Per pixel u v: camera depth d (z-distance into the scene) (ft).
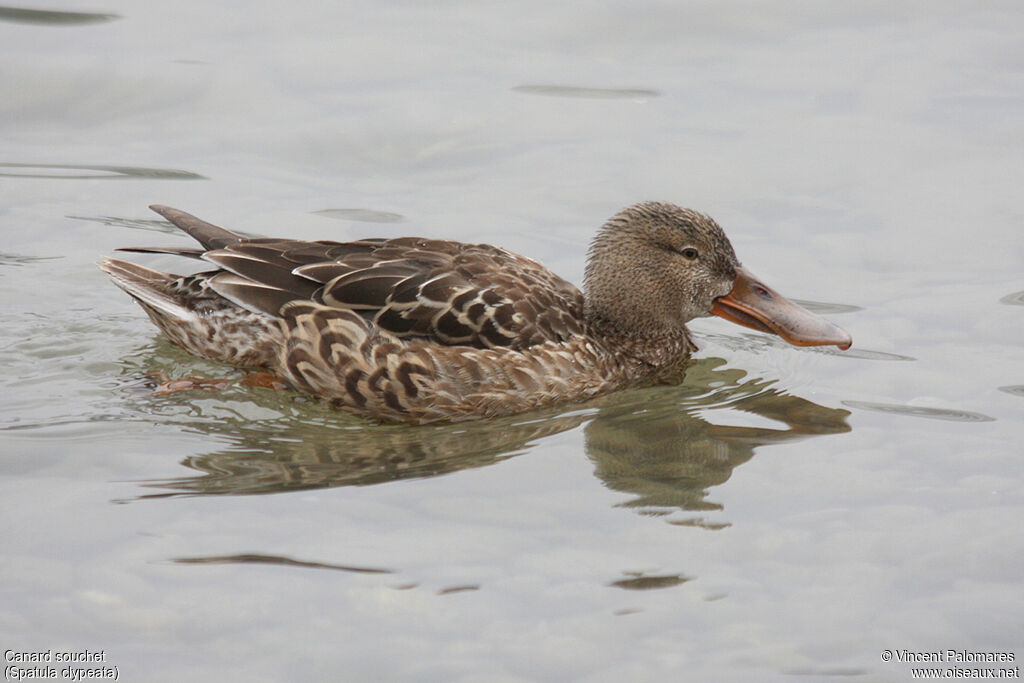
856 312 48.80
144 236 53.57
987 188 56.75
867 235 53.78
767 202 56.13
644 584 31.89
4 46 64.95
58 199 55.83
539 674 28.55
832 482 37.24
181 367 44.62
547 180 57.62
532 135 61.00
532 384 42.96
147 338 47.01
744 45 68.44
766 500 36.19
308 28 69.26
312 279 42.57
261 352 43.29
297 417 42.34
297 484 36.94
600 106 63.16
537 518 35.09
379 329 42.04
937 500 36.01
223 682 28.07
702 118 62.34
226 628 29.91
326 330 42.01
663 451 39.63
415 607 30.78
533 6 71.92
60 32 66.80
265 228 53.47
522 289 44.11
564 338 44.32
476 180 57.93
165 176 57.57
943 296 49.62
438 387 42.01
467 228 53.93
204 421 41.24
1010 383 43.45
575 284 49.67
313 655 29.04
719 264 46.70
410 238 45.32
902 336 47.11
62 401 42.04
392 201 56.03
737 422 41.93
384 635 29.78
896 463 38.34
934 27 69.87
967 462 38.22
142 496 35.83
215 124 61.41
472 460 38.99
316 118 61.82
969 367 44.75
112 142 60.08
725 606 31.07
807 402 43.27
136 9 70.18
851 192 56.80
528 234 53.57
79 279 50.75
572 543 33.78
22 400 42.01
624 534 34.27
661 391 45.24
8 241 52.80
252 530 34.04
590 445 40.16
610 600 31.24
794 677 28.53
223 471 37.68
